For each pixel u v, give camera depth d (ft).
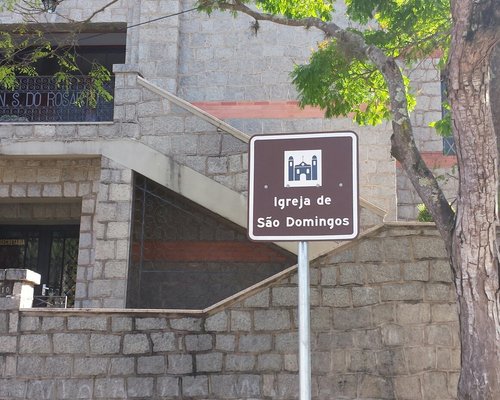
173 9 42.55
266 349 24.76
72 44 35.35
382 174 39.17
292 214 13.98
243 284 36.70
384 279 25.00
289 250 35.42
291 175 14.14
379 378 24.17
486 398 18.35
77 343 24.93
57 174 37.01
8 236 42.22
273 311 25.05
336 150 14.11
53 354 24.86
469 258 19.04
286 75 41.65
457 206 19.61
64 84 39.06
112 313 25.17
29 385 24.61
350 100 32.96
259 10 42.60
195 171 33.40
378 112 34.01
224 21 42.70
